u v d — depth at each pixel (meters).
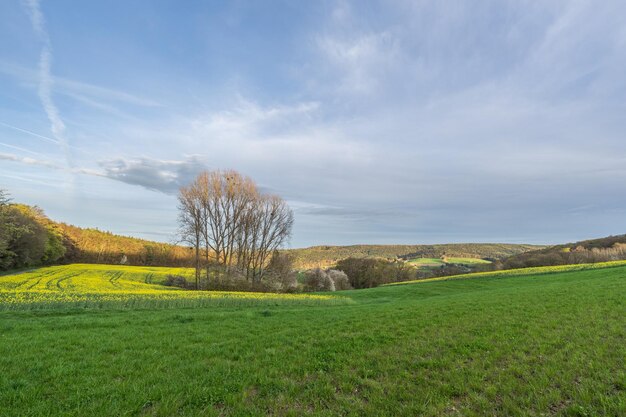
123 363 9.61
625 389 6.88
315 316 19.41
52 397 7.18
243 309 24.61
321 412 6.55
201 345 11.91
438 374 8.36
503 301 20.66
